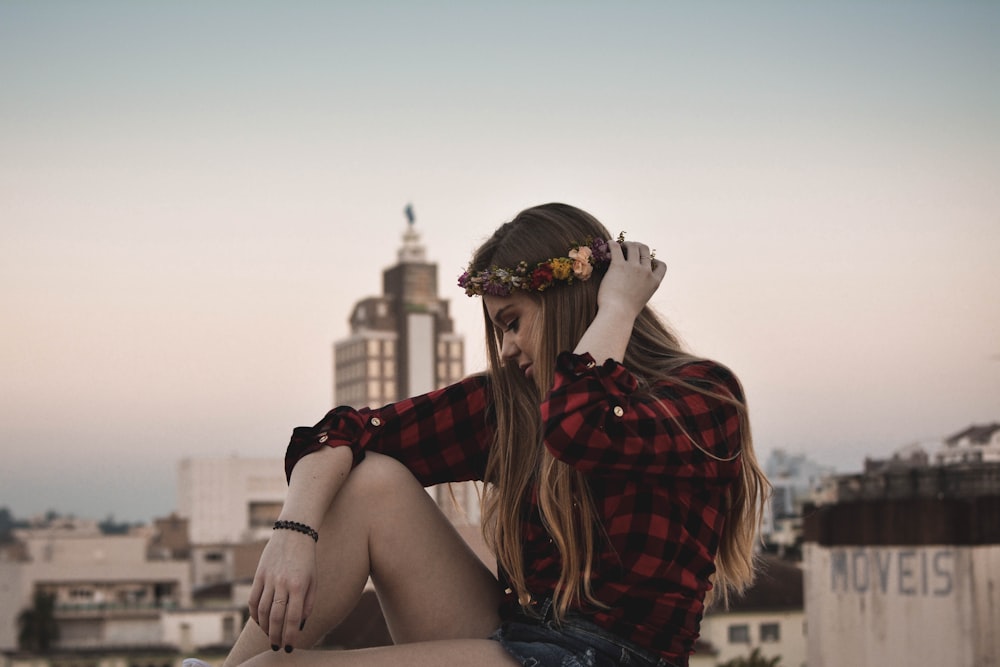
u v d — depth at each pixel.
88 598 59.00
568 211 1.72
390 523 1.58
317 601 1.55
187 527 78.38
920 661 18.30
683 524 1.54
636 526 1.52
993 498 18.23
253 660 1.47
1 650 55.03
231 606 54.91
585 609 1.53
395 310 114.62
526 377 1.71
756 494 1.67
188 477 81.56
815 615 20.02
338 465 1.57
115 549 61.47
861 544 19.30
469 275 1.73
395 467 1.60
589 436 1.48
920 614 18.38
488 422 1.75
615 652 1.50
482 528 1.69
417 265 115.56
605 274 1.67
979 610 17.70
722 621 25.97
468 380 1.78
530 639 1.53
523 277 1.68
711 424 1.57
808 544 20.28
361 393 112.69
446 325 115.88
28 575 57.84
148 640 56.16
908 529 18.59
